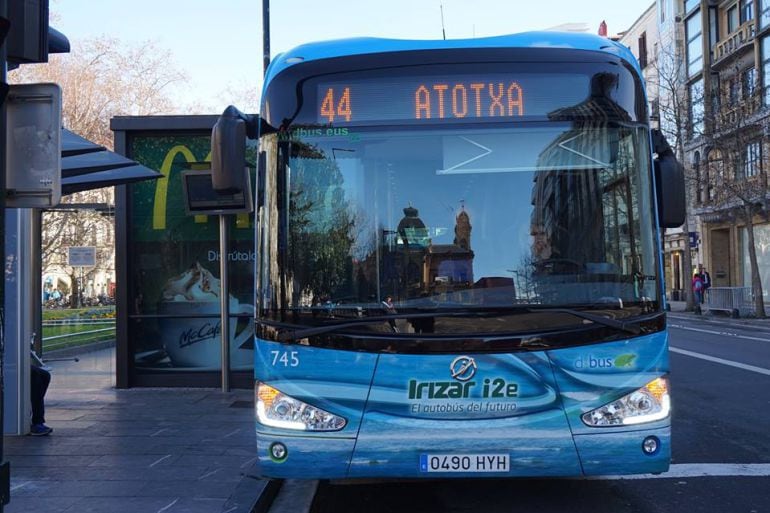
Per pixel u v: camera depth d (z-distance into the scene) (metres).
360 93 4.73
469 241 4.57
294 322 4.44
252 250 10.45
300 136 4.70
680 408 9.33
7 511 4.84
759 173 26.88
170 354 10.49
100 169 6.94
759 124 26.23
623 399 4.33
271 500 5.48
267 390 4.41
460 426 4.29
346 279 4.52
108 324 16.83
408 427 4.29
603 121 4.73
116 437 7.16
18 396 7.20
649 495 5.67
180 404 9.12
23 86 4.21
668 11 41.03
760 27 30.52
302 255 4.55
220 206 9.68
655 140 4.98
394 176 4.65
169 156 10.52
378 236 4.57
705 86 33.81
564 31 5.04
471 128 4.70
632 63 4.86
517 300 4.48
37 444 6.85
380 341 4.32
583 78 4.76
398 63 4.74
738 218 31.61
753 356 14.92
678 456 6.90
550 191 4.64
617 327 4.35
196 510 4.86
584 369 4.32
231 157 4.46
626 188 4.69
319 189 4.64
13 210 7.09
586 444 4.29
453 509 5.40
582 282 4.51
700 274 33.22
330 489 6.01
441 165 4.67
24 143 4.21
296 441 4.33
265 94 4.80
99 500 5.08
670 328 23.28
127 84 30.09
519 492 5.83
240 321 10.42
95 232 25.80
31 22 4.16
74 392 10.16
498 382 4.29
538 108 4.73
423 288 4.50
